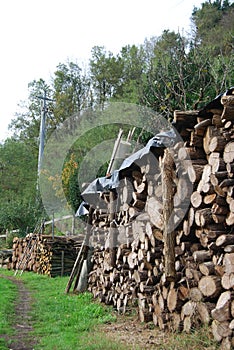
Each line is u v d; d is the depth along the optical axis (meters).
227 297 4.11
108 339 4.97
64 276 13.67
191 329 4.66
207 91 13.15
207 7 21.84
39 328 6.00
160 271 5.79
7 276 14.77
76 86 19.80
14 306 7.85
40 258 14.84
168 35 19.66
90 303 7.95
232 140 4.42
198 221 4.70
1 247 20.59
